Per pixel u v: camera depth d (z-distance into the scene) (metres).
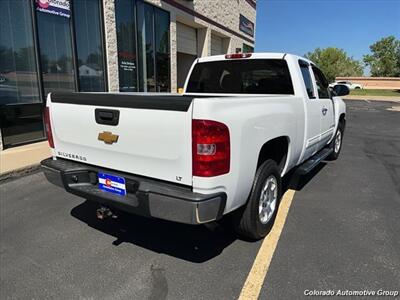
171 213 2.54
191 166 2.48
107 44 8.57
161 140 2.59
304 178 5.51
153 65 10.96
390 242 3.35
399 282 2.72
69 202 4.47
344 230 3.61
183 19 12.77
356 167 6.29
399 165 6.50
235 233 3.50
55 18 7.17
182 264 3.00
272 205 3.53
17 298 2.57
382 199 4.56
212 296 2.57
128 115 2.74
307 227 3.68
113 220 3.89
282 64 4.29
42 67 6.98
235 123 2.61
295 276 2.80
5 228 3.71
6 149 6.12
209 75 5.02
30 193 4.80
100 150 3.04
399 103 26.88
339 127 6.64
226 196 2.62
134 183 2.80
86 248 3.29
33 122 6.89
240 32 19.55
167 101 2.50
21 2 6.45
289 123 3.60
